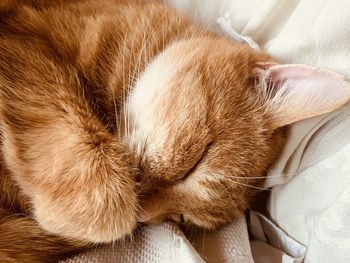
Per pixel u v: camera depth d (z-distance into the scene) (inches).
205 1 7.8
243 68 6.4
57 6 6.6
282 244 6.6
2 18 6.2
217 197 6.2
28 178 5.3
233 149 6.1
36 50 5.8
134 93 6.1
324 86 5.7
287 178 6.4
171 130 5.8
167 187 6.1
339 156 5.8
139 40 6.4
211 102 5.9
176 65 6.1
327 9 5.8
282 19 7.0
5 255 5.5
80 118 5.4
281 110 6.2
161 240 5.9
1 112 5.4
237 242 6.1
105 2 6.8
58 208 5.4
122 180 5.6
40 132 5.3
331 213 5.6
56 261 5.9
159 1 7.8
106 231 5.6
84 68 6.1
